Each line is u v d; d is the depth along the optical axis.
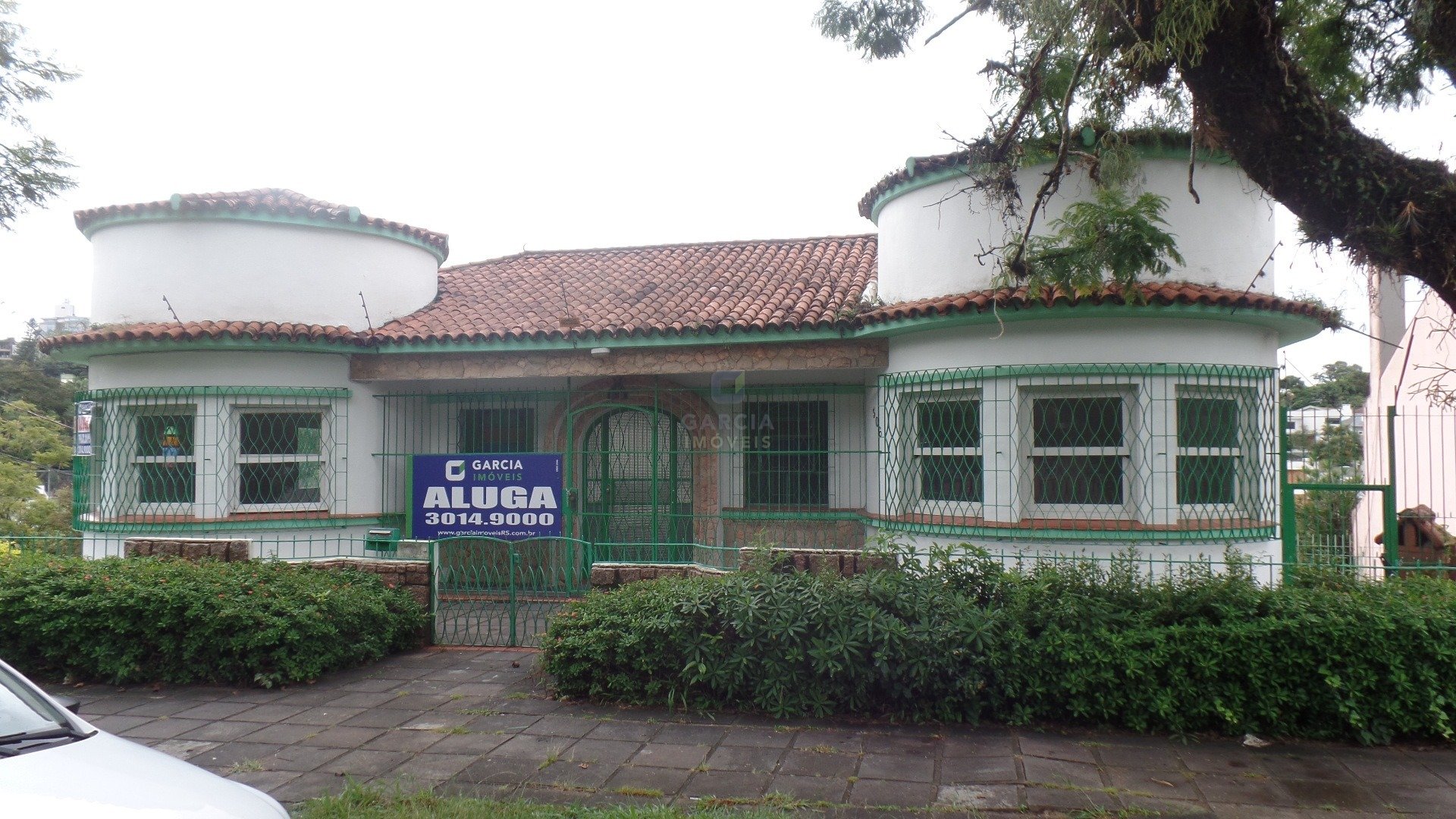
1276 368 9.22
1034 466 8.95
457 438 12.12
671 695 6.72
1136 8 5.66
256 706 7.04
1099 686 6.18
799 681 6.63
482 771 5.62
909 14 7.96
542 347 10.76
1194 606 6.36
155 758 3.72
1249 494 8.91
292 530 10.97
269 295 11.12
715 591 6.93
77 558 8.95
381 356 11.37
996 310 7.98
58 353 11.20
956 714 6.42
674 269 13.41
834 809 5.00
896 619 6.51
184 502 11.02
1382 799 5.10
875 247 13.30
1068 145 7.08
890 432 9.79
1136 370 8.51
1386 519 9.30
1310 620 6.00
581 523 11.60
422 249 12.69
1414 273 4.49
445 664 8.24
